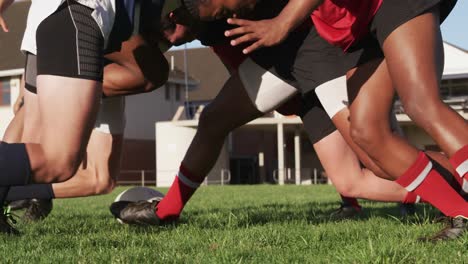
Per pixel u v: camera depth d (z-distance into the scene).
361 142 4.15
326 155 5.52
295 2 3.92
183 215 7.25
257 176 44.19
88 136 4.04
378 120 4.11
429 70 3.76
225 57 5.13
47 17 4.04
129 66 5.12
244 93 5.09
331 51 4.81
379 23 3.94
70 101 3.94
